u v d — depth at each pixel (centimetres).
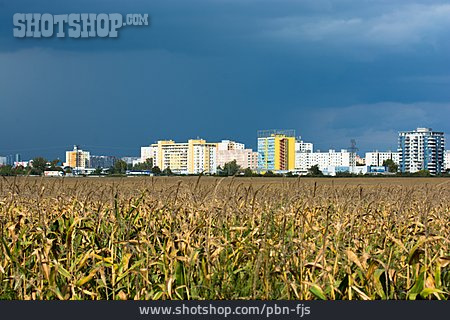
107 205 1527
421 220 1219
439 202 1739
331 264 1035
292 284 941
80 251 1201
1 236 1051
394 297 930
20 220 1230
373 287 955
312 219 1446
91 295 991
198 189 1409
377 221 1422
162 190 1561
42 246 1091
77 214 1384
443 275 1036
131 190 1747
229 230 1212
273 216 1252
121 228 1255
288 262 1037
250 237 1170
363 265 941
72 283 975
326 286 955
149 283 985
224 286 1001
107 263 1030
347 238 1190
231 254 1070
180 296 970
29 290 1012
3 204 1461
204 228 1190
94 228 1226
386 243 1151
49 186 1652
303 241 1105
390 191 1994
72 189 1741
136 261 1050
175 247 1064
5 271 1061
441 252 1116
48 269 970
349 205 1484
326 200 1802
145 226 1316
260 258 954
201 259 1025
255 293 950
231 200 1434
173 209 1298
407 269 1009
